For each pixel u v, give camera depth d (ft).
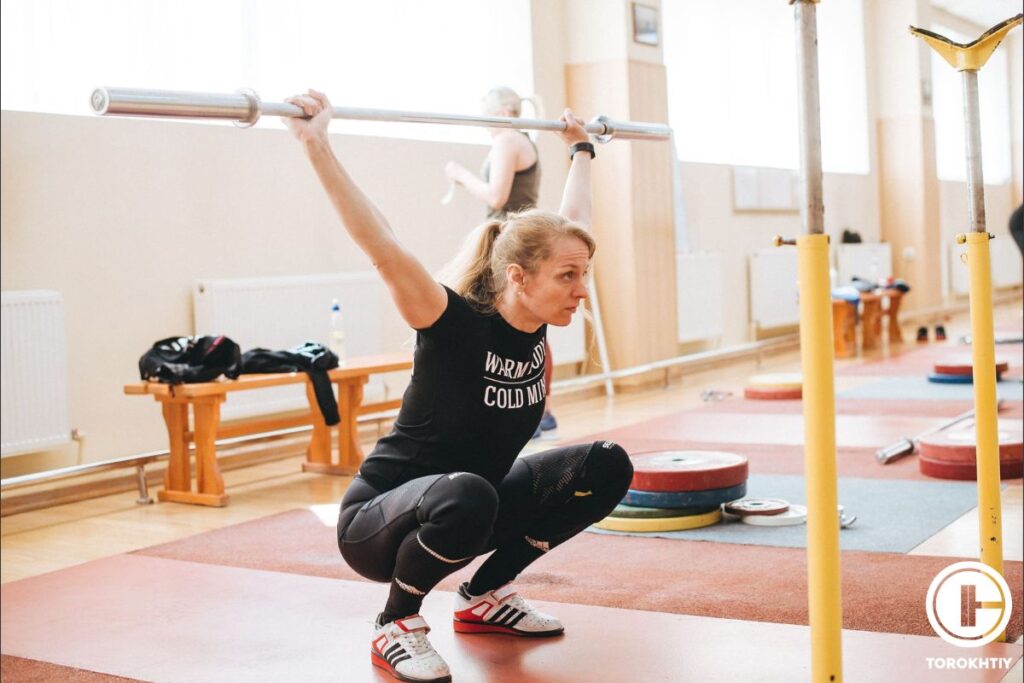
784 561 9.79
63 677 7.59
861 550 9.98
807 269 4.71
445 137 19.85
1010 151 43.91
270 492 14.42
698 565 9.77
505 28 21.39
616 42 22.62
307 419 16.22
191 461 16.24
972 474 12.90
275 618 8.76
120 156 14.78
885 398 20.38
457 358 6.81
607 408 21.16
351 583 9.75
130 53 14.61
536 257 6.77
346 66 17.70
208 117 6.03
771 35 30.14
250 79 16.03
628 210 23.18
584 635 7.91
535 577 9.57
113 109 5.71
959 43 6.88
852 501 12.03
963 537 10.32
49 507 13.89
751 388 21.45
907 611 8.07
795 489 12.86
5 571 10.75
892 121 35.83
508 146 14.52
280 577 10.03
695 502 11.12
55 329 13.60
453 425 6.95
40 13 13.73
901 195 35.94
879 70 35.88
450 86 19.89
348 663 7.55
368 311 17.92
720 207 28.09
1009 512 11.35
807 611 8.25
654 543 10.68
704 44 27.07
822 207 4.71
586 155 8.46
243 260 16.42
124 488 14.87
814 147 4.70
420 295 6.60
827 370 4.72
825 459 4.75
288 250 17.10
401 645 7.13
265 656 7.81
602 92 22.85
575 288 6.87
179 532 12.21
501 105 14.44
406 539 6.73
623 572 9.63
